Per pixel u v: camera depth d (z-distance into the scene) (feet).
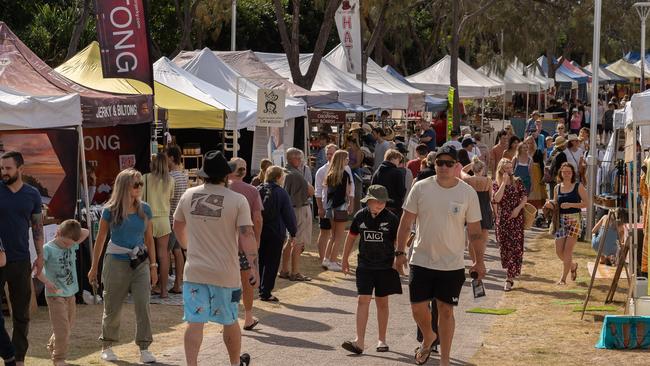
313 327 42.16
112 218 33.76
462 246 31.83
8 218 31.35
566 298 50.52
